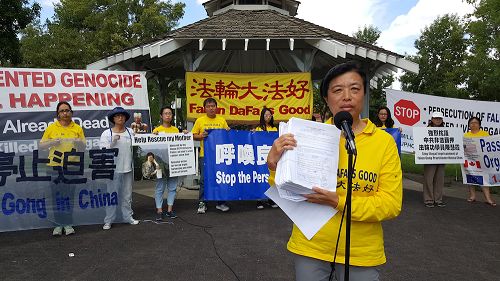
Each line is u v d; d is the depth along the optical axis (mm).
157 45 8516
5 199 5203
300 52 10219
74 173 5469
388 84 24391
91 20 26141
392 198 1883
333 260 1926
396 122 9070
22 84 6758
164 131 6461
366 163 1927
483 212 6934
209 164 6633
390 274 4000
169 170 6102
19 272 3971
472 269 4168
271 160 1844
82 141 5512
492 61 18062
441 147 7270
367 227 1912
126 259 4352
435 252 4707
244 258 4387
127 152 5742
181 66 11953
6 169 5215
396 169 1952
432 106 9383
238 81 9102
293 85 9117
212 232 5438
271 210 6852
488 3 17156
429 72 27234
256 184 6812
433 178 7473
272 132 6922
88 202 5535
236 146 6754
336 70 1946
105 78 7410
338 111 1957
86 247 4773
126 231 5488
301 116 9125
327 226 1931
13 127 6660
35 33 26938
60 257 4418
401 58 8836
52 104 6973
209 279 3801
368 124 2010
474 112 9672
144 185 10156
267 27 9172
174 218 6262
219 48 9281
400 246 4922
